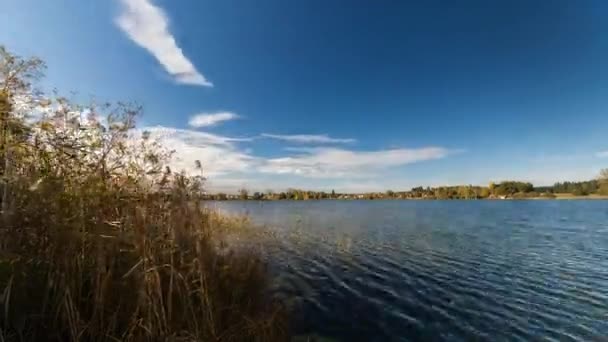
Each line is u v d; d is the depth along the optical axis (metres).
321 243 18.36
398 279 11.16
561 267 13.12
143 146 5.55
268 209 56.84
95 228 4.48
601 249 17.12
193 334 4.34
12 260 3.60
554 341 6.76
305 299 8.84
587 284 10.75
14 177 3.88
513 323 7.61
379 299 9.07
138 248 4.57
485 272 12.24
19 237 3.82
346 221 32.50
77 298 4.11
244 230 19.88
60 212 4.15
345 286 10.23
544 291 10.04
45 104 4.63
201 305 4.79
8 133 4.07
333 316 7.74
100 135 5.06
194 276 5.09
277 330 6.07
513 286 10.52
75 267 4.17
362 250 16.39
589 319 7.85
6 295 3.44
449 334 6.98
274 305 6.90
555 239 20.69
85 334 3.92
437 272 12.18
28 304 3.79
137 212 4.93
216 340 4.64
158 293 4.23
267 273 8.71
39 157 4.49
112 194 4.91
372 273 11.91
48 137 4.59
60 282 3.96
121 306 4.29
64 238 4.12
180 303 4.66
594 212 46.50
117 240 4.57
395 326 7.30
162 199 5.65
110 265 4.34
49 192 4.05
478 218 37.28
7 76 4.36
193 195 6.11
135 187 5.35
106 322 4.11
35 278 3.94
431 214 44.25
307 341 6.45
